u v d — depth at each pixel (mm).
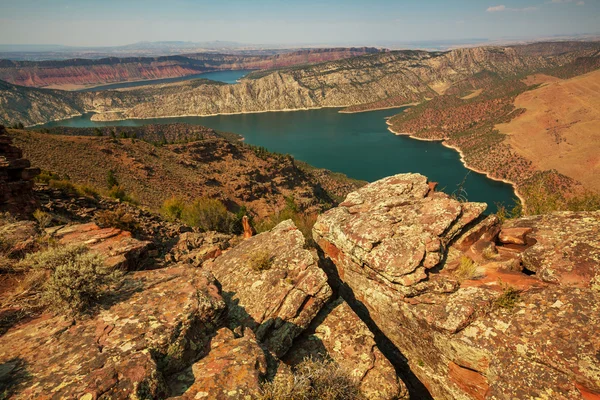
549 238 10648
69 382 5051
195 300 7445
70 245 8898
